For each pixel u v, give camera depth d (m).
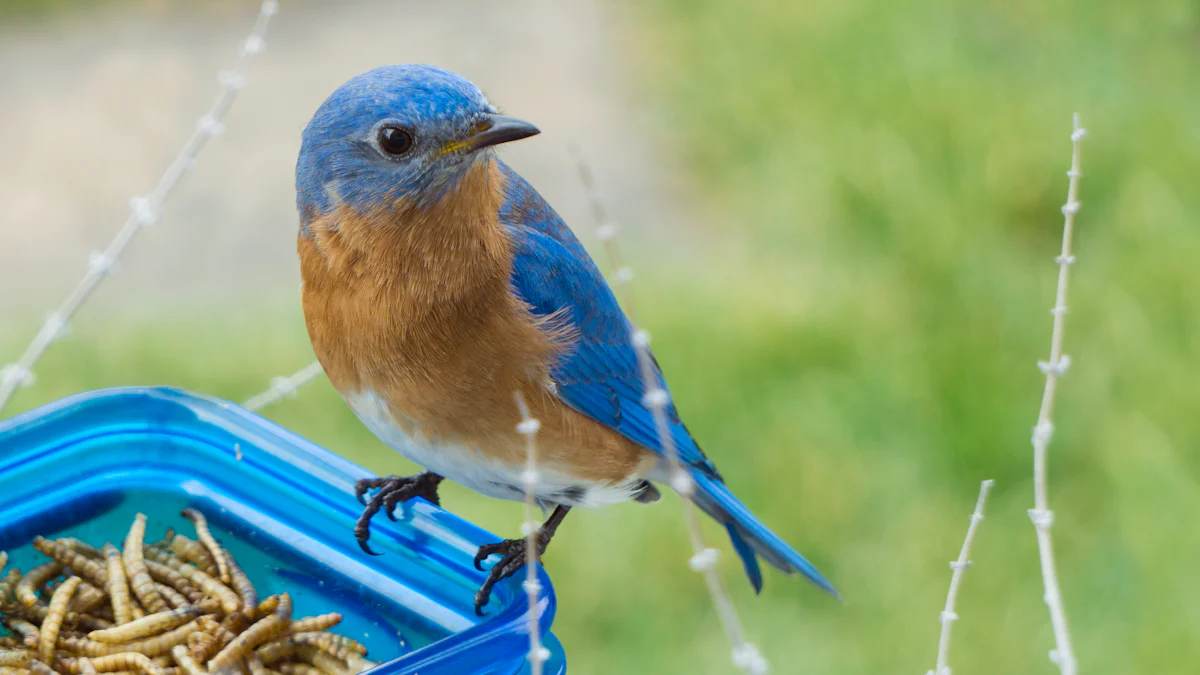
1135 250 14.69
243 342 14.15
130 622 5.84
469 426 6.68
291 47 22.34
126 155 19.36
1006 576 11.34
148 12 23.72
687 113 19.39
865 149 16.55
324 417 12.91
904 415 12.76
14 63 22.02
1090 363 13.23
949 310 14.05
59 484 6.49
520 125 6.33
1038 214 15.57
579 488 7.24
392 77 6.46
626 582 11.33
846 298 14.23
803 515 11.91
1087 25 19.06
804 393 13.06
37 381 13.45
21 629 5.83
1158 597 11.01
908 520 11.84
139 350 14.00
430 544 6.14
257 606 5.89
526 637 5.28
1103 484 12.16
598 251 16.00
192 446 6.68
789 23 20.50
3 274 16.61
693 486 7.96
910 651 10.77
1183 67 18.11
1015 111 16.75
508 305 6.61
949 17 19.52
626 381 7.27
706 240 16.41
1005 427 12.51
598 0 23.20
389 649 5.98
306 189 6.57
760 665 4.34
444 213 6.33
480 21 22.88
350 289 6.50
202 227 17.55
